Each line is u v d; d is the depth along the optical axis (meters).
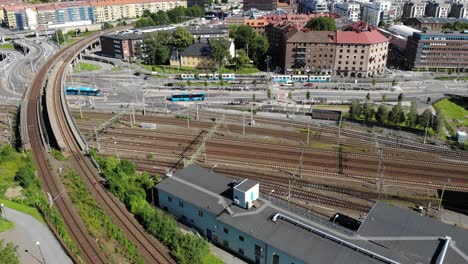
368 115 148.50
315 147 123.56
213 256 72.38
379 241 68.12
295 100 177.12
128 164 100.75
